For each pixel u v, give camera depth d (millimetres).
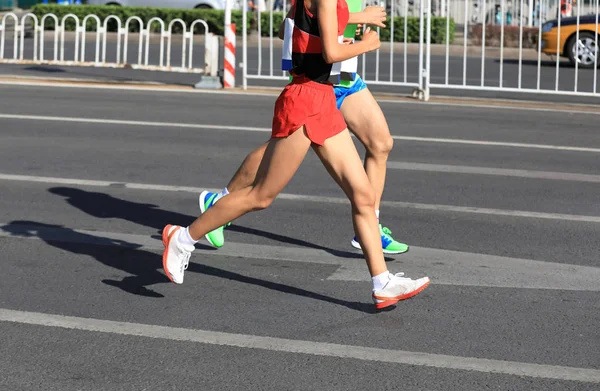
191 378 5824
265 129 15633
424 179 12023
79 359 6109
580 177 12344
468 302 7332
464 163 13133
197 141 14406
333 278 7930
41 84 21031
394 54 31266
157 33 37625
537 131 16094
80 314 6965
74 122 15961
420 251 8773
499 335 6613
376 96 20375
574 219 10086
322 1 6406
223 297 7402
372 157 8438
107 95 19562
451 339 6527
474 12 41906
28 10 51469
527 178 12219
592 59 27125
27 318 6855
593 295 7543
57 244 8883
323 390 5660
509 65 28031
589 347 6406
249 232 9359
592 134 15930
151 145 14008
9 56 29188
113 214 10070
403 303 7293
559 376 5902
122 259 8438
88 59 28562
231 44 21016
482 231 9531
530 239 9242
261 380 5805
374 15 6867
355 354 6234
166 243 7234
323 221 9828
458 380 5828
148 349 6285
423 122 16844
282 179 6793
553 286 7762
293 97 6617
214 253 8625
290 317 6949
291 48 6625
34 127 15383
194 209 10367
